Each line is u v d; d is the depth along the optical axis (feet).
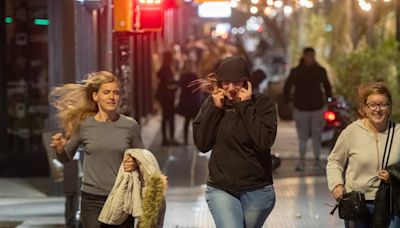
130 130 55.57
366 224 55.67
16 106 136.26
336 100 146.30
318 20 251.80
